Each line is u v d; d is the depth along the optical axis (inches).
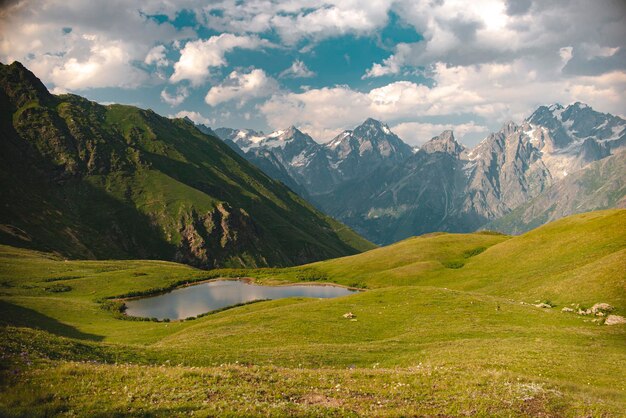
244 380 980.6
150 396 821.2
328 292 5467.5
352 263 6648.6
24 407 716.0
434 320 2463.1
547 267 3700.8
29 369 898.1
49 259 7170.3
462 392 1018.1
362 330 2354.8
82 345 1336.1
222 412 761.6
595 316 2372.0
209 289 5925.2
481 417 877.8
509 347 1715.1
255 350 1749.5
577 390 1159.0
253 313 2901.1
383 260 6245.1
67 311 3762.3
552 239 4409.5
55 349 1188.5
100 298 4852.4
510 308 2632.9
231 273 6993.1
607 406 988.6
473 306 2704.2
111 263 7352.4
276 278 6491.1
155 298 5246.1
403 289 3238.2
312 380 1056.8
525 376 1201.4
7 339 1114.1
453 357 1573.6
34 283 5132.9
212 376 975.6
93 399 776.9
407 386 1053.8
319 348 1833.2
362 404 901.2
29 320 3100.4
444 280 4544.8
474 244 6171.3
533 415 910.4
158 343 2252.7
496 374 1184.8
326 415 808.3
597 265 3038.9
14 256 6737.2
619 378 1325.0
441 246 6186.0
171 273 6796.3
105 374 928.3
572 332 2017.7
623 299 2456.9
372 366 1568.7
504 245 4958.2
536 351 1617.9
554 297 2876.5
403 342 2030.0
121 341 2640.3
